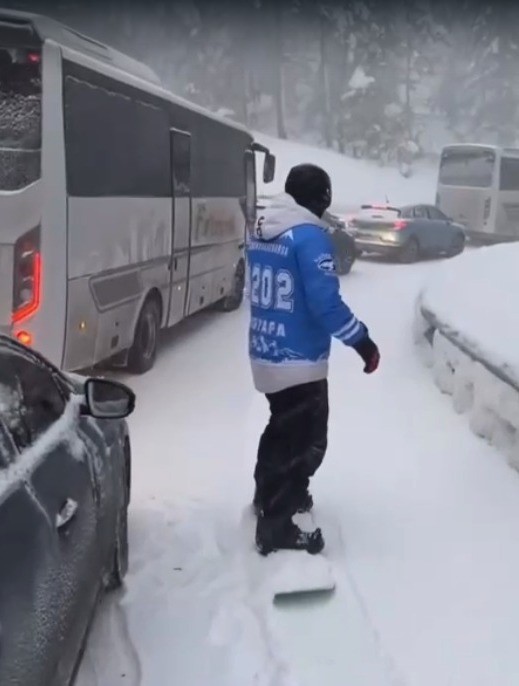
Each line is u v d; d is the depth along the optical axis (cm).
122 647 393
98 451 381
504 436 627
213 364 1015
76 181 726
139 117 894
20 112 680
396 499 559
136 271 899
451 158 2859
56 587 278
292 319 450
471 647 397
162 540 497
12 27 670
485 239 2858
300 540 478
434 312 845
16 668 232
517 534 508
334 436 686
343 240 1920
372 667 381
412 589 447
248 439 699
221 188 1297
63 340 714
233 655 387
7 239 679
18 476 278
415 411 753
